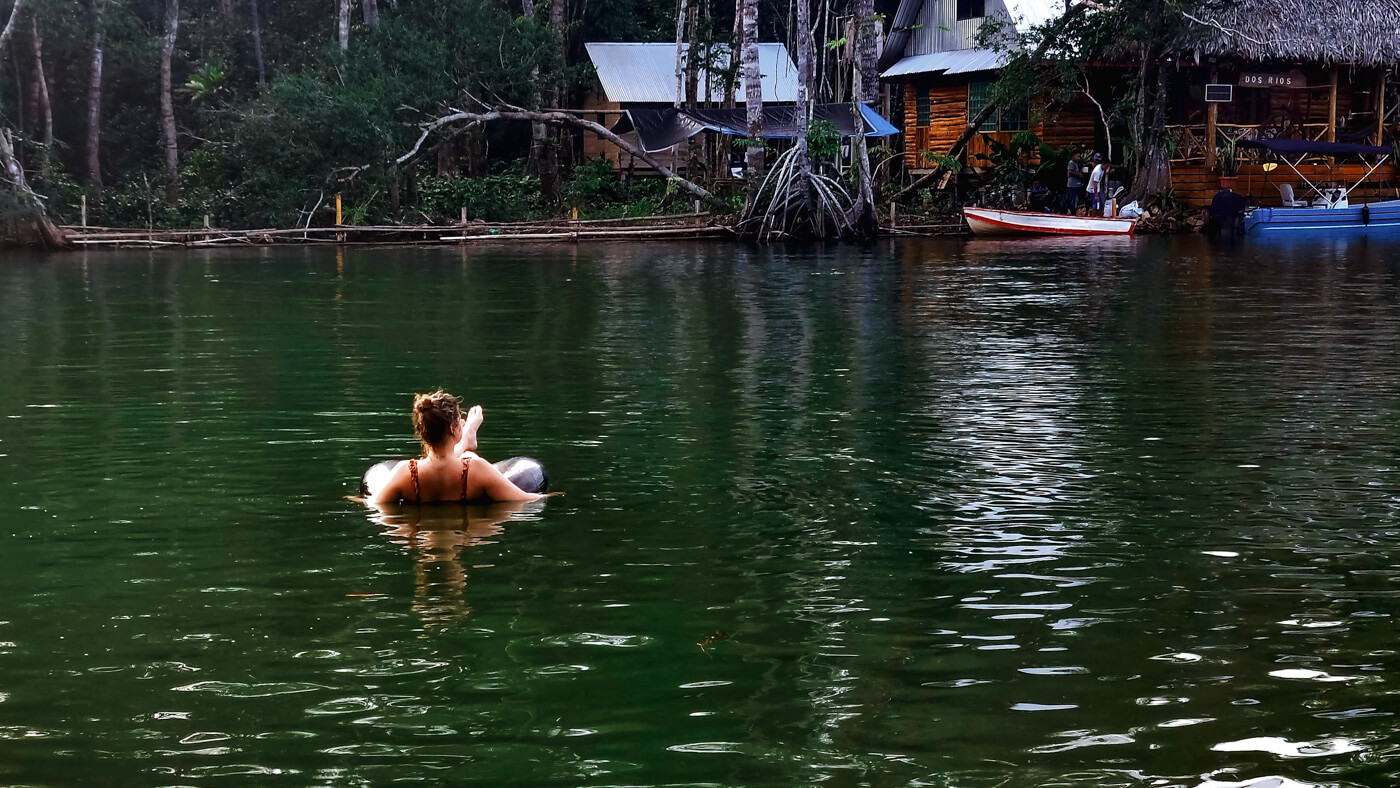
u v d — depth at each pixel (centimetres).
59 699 409
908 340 1296
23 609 491
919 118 4381
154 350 1224
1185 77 3762
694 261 2492
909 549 568
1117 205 3569
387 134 3116
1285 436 812
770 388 1000
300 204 3269
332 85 3244
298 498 659
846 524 609
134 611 489
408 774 358
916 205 3809
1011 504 645
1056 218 3312
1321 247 2825
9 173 3116
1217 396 962
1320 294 1773
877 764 363
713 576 530
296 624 475
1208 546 571
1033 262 2428
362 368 1104
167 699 409
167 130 3766
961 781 353
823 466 730
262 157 3328
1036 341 1286
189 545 575
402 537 587
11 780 355
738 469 722
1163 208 3509
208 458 750
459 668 433
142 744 377
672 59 4522
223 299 1741
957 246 2955
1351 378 1045
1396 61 3516
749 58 3288
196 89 4266
